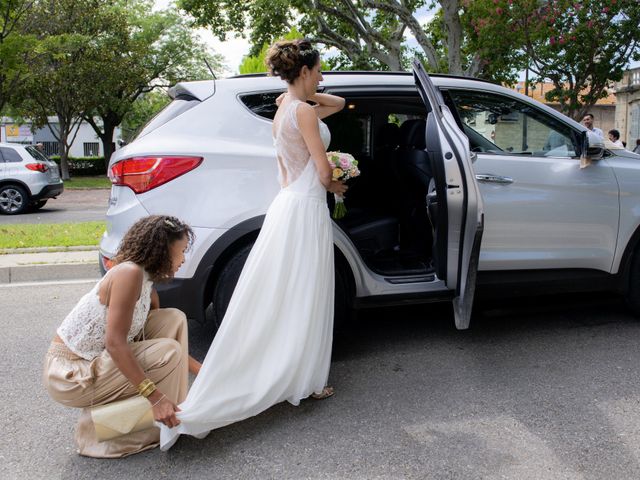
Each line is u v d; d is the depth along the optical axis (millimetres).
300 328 2953
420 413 3039
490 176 3848
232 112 3627
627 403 3109
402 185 4730
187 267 3453
